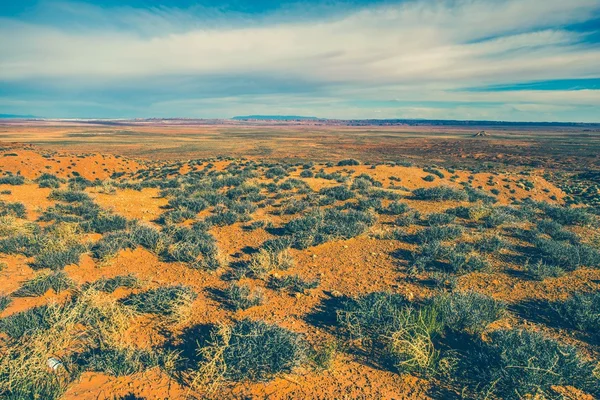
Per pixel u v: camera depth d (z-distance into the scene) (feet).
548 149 323.37
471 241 34.60
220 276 28.27
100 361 17.47
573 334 20.26
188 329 20.94
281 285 26.30
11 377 15.46
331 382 16.84
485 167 202.90
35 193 54.44
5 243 29.96
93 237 35.58
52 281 24.52
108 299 22.08
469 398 15.70
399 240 35.76
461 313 20.21
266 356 17.02
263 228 39.99
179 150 308.60
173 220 41.50
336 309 23.27
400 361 17.57
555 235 36.52
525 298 24.39
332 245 34.68
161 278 27.68
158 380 16.83
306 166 102.78
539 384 15.60
